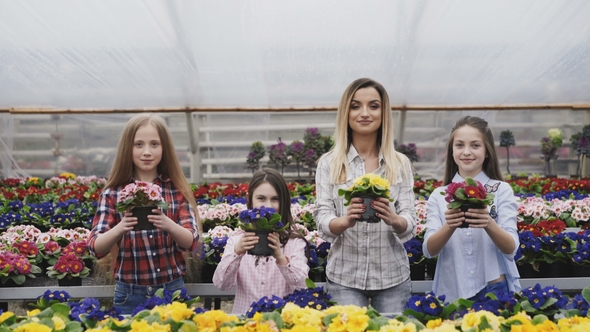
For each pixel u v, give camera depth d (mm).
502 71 12352
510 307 3332
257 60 11500
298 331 2826
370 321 2943
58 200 10414
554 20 10094
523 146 15586
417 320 3078
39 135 15133
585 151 14516
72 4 9211
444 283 4332
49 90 12977
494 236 3932
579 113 15430
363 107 4219
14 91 12969
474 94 13859
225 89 13188
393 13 9930
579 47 11172
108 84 12680
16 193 11273
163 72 12008
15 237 6777
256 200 4477
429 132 15398
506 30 10469
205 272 5758
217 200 9766
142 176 4477
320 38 10695
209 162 15359
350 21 10172
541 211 7914
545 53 11414
